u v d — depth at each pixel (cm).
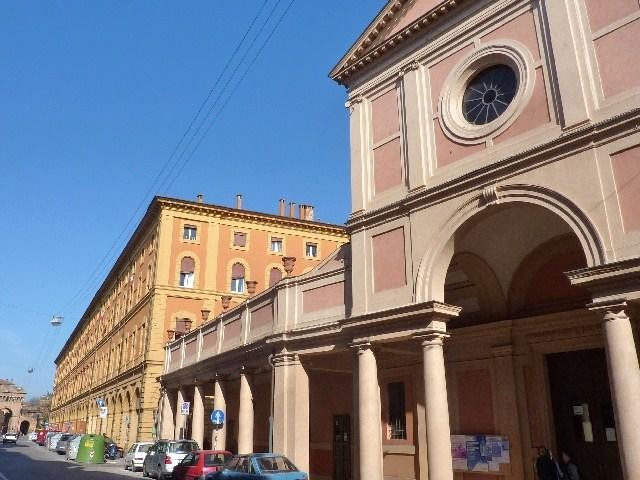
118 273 5916
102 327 6550
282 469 1426
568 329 1449
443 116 1459
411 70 1587
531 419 1484
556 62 1209
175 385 3133
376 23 1723
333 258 1838
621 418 946
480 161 1327
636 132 1052
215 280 4194
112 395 5150
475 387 1623
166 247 4109
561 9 1230
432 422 1278
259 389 2598
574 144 1131
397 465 1772
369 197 1631
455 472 1606
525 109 1265
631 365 962
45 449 5453
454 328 1697
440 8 1514
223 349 2500
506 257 1554
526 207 1341
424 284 1382
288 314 1894
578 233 1095
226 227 4372
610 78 1126
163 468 2192
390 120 1639
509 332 1567
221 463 1828
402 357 1819
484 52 1392
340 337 1647
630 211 1029
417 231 1433
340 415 2080
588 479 1372
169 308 4006
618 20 1141
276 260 4475
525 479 1443
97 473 2572
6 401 11925
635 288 981
